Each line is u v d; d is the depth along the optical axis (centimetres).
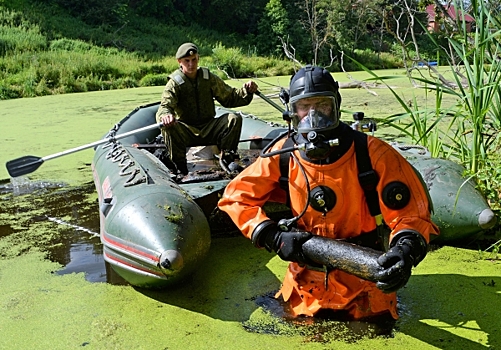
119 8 2119
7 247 307
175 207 235
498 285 232
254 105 872
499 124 305
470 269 249
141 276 228
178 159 360
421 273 246
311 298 207
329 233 193
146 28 2141
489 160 296
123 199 251
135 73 1464
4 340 207
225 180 308
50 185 440
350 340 194
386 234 206
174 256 213
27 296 244
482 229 257
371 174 182
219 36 2334
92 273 267
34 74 1265
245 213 196
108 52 1677
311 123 179
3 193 420
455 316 207
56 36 1719
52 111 878
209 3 2581
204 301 231
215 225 295
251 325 209
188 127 359
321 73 180
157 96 1077
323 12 1636
